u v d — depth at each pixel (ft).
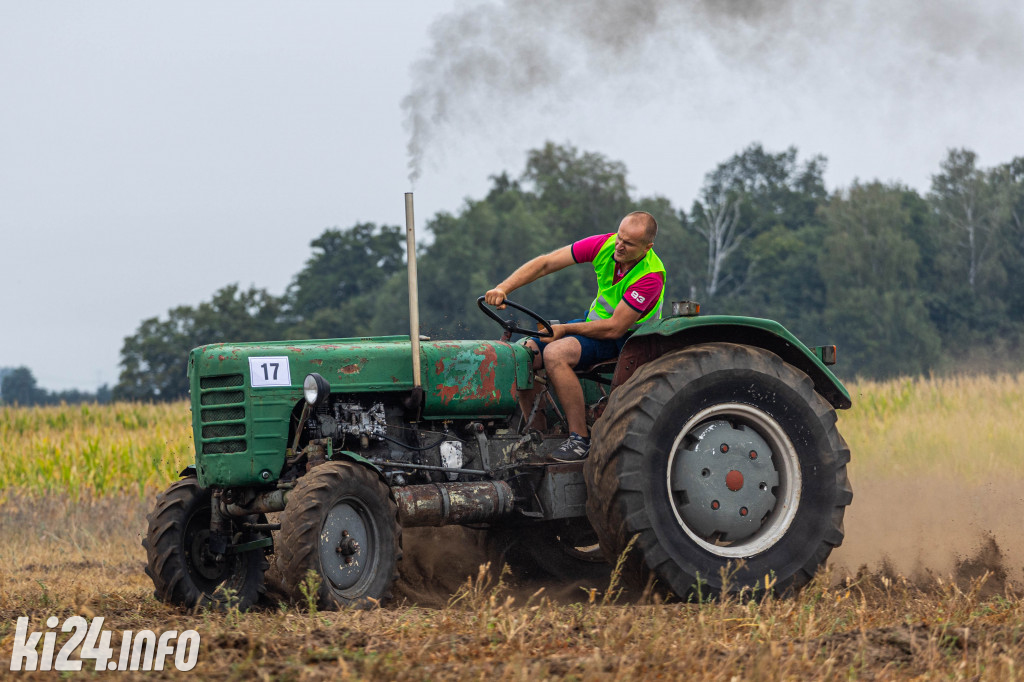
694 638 42.34
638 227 62.34
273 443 58.49
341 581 55.16
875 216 588.91
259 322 627.46
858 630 44.04
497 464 63.72
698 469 59.41
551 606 52.13
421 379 62.08
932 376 190.39
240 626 47.09
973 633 43.06
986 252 611.47
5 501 125.70
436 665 38.96
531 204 643.45
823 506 60.85
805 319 578.25
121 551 102.78
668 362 59.26
